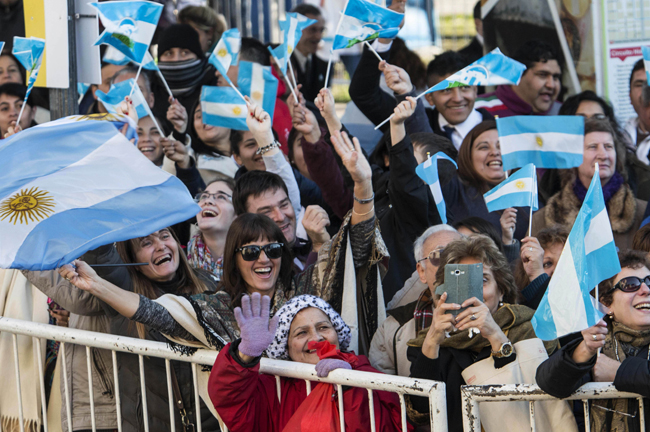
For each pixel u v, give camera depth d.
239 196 12.72
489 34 19.14
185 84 18.81
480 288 8.93
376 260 10.93
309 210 12.19
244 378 8.87
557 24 18.89
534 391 8.34
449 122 18.77
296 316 9.67
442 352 9.59
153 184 10.42
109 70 18.83
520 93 18.92
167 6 19.11
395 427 9.32
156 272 11.66
